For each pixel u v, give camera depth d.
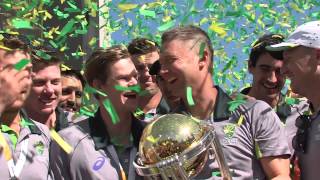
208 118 2.55
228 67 3.26
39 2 3.46
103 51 2.67
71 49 4.47
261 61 3.23
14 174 2.48
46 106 3.32
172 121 2.10
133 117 2.72
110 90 2.64
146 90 3.41
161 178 2.04
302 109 3.27
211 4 2.76
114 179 2.55
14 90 2.41
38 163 2.59
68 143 2.59
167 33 2.53
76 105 4.03
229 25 2.92
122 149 2.63
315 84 2.58
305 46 2.56
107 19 3.93
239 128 2.53
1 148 2.46
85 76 2.73
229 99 2.60
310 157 2.57
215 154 2.15
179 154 2.01
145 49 3.58
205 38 2.53
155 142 2.06
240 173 2.49
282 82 3.25
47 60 3.28
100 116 2.68
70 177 2.58
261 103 2.59
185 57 2.47
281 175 2.49
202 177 2.43
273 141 2.51
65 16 3.54
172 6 3.21
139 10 2.75
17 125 2.63
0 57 2.38
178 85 2.52
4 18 3.17
